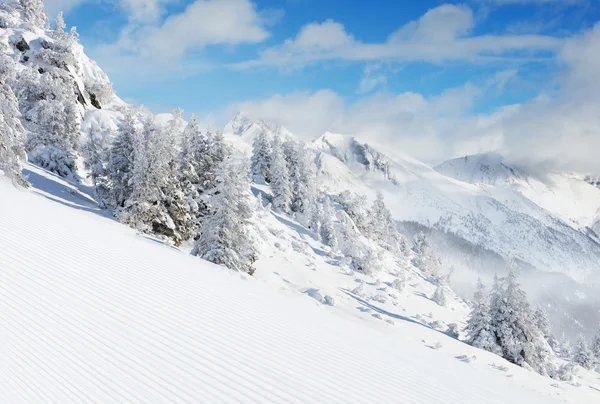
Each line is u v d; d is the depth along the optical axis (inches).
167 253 792.9
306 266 1657.2
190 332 439.2
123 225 1235.2
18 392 320.2
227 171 1122.0
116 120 2485.2
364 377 411.8
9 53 2338.8
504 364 1103.6
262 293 665.0
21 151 1233.4
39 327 403.9
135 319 446.0
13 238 611.2
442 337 1203.2
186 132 1524.4
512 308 1282.0
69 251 612.7
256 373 377.1
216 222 1109.1
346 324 631.8
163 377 351.3
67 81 2354.8
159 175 1306.6
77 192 1551.4
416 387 414.3
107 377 344.8
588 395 1054.4
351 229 2153.1
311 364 417.7
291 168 2573.8
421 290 2057.1
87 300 470.0
